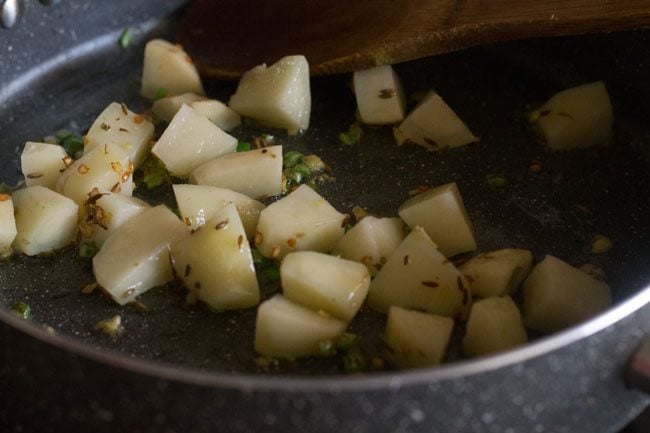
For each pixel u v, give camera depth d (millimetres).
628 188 332
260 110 347
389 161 342
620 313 234
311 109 363
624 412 257
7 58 368
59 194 309
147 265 291
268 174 322
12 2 360
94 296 294
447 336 269
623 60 357
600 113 342
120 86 376
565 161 342
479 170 339
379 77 352
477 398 228
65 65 382
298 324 270
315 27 365
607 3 324
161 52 362
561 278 283
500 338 270
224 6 385
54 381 232
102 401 230
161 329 284
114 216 304
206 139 333
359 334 283
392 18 351
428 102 347
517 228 318
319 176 335
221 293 284
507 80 376
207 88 373
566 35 357
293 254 282
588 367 240
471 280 288
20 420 246
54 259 306
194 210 308
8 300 293
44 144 324
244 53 370
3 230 298
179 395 222
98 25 388
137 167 339
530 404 236
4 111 363
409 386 220
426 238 287
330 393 218
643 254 310
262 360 275
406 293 284
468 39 342
